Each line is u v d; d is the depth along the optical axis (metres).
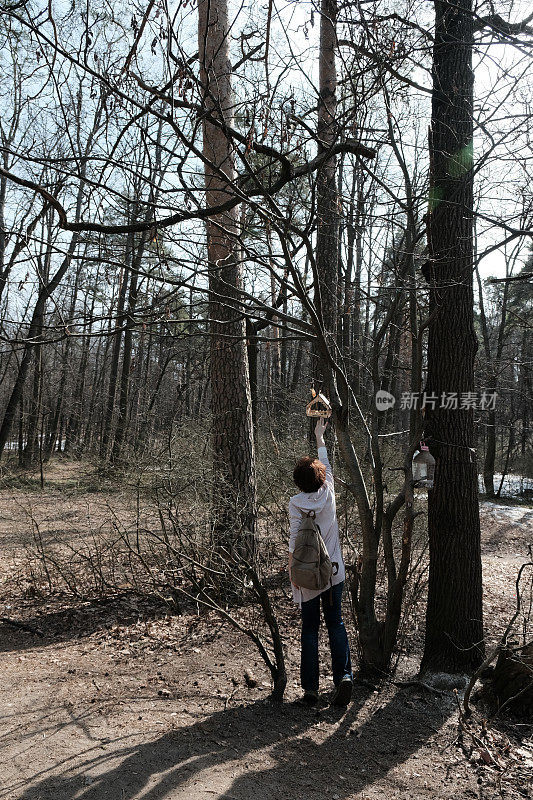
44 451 22.61
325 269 7.62
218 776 3.22
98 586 7.12
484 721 3.96
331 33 4.57
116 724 3.83
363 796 3.12
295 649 5.31
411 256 4.34
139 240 3.66
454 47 4.69
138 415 9.78
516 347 20.88
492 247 3.91
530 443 24.16
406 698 4.27
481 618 4.67
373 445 4.54
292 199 3.74
